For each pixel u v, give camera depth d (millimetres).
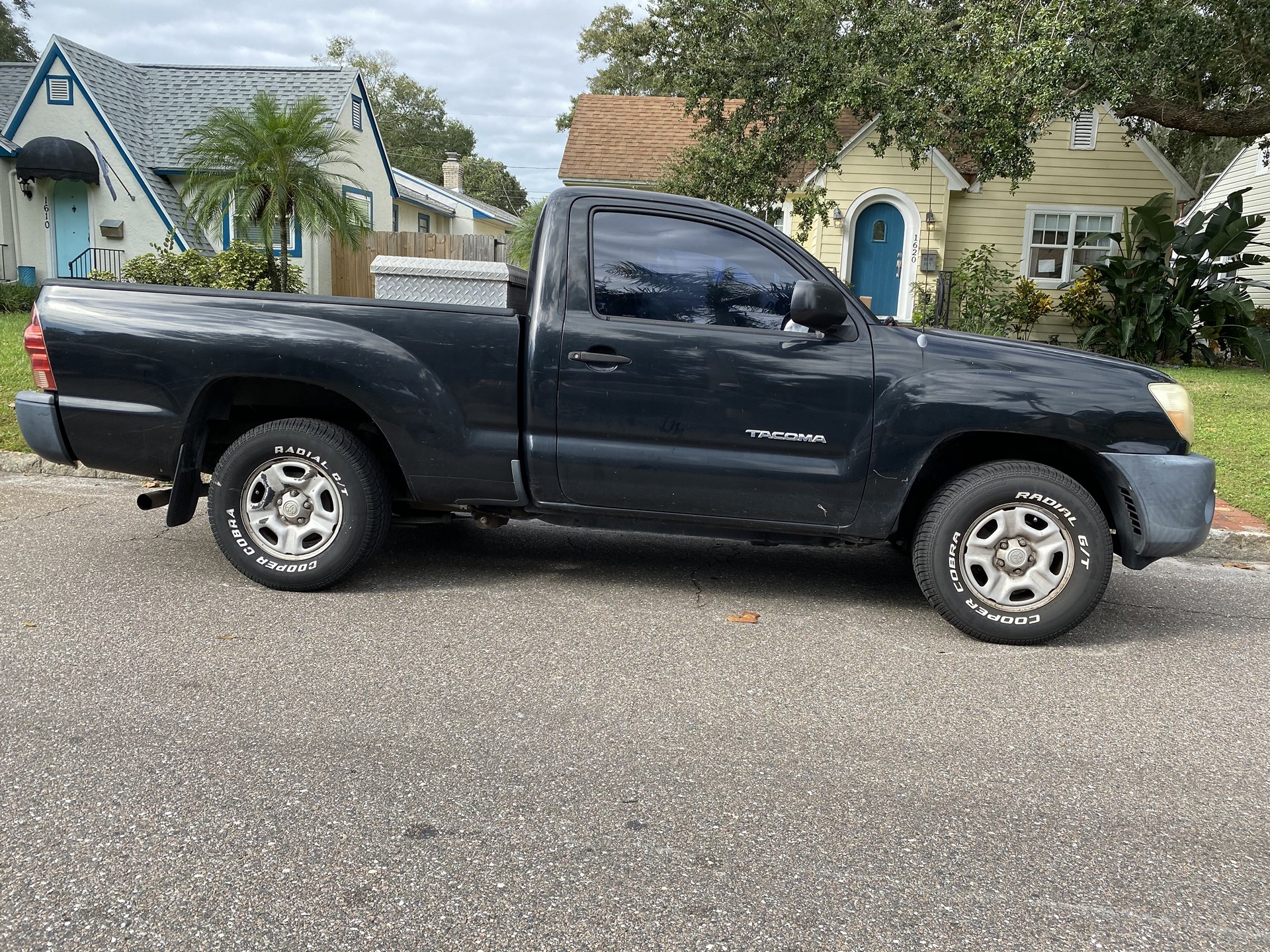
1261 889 2578
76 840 2576
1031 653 4430
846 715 3627
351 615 4500
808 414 4445
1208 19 13789
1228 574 5980
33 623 4184
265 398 4871
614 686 3807
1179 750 3432
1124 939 2338
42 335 4562
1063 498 4379
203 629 4211
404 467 4633
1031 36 12414
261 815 2730
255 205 15008
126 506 6340
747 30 14781
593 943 2240
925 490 4859
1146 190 18828
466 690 3689
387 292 4828
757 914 2373
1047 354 4516
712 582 5371
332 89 22484
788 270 4566
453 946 2211
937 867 2613
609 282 4539
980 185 18828
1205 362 16984
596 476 4582
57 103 19812
